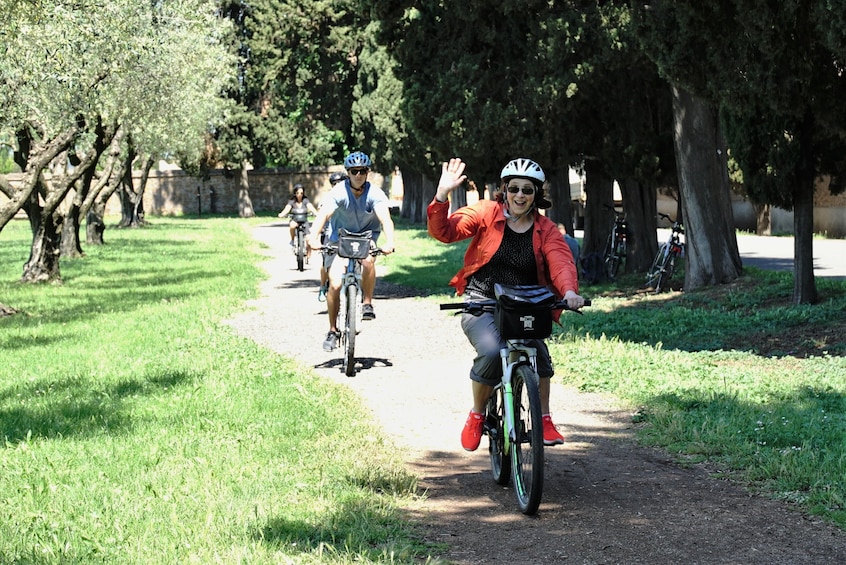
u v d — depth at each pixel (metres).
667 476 6.64
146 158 52.69
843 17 10.88
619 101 19.17
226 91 57.47
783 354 11.87
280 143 60.88
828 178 33.94
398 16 19.27
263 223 57.28
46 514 5.43
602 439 7.80
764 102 13.38
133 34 19.73
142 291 20.62
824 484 6.14
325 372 10.91
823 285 16.22
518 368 5.86
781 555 5.01
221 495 5.83
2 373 10.79
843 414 8.16
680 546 5.16
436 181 38.19
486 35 18.56
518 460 5.93
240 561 4.64
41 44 16.36
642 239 21.80
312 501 5.82
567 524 5.57
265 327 14.93
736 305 15.98
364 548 4.99
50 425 7.98
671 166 19.58
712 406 8.62
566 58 18.00
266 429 7.75
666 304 16.98
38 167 17.97
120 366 11.09
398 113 45.03
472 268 6.22
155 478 6.20
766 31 12.15
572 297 5.76
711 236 18.11
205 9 24.45
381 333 14.19
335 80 57.09
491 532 5.43
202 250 34.41
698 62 13.55
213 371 10.59
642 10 14.07
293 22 55.28
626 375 10.22
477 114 18.72
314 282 22.83
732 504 5.93
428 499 6.12
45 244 22.61
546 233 6.14
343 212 10.51
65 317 16.22
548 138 18.81
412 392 9.73
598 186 22.27
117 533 5.11
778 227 36.50
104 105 21.14
